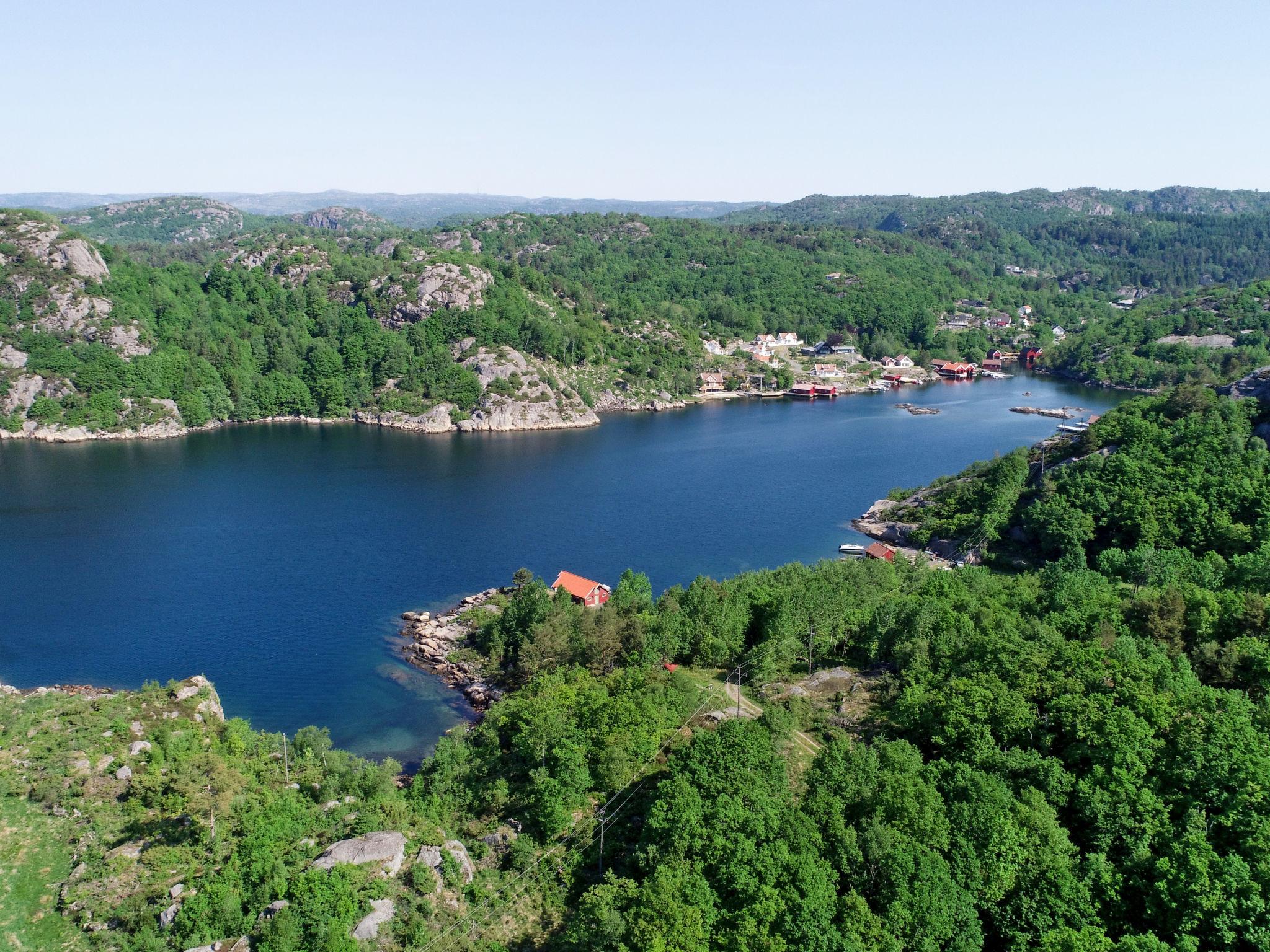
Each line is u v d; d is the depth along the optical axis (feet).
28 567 567.18
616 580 553.64
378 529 652.48
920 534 596.29
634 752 274.16
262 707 400.06
